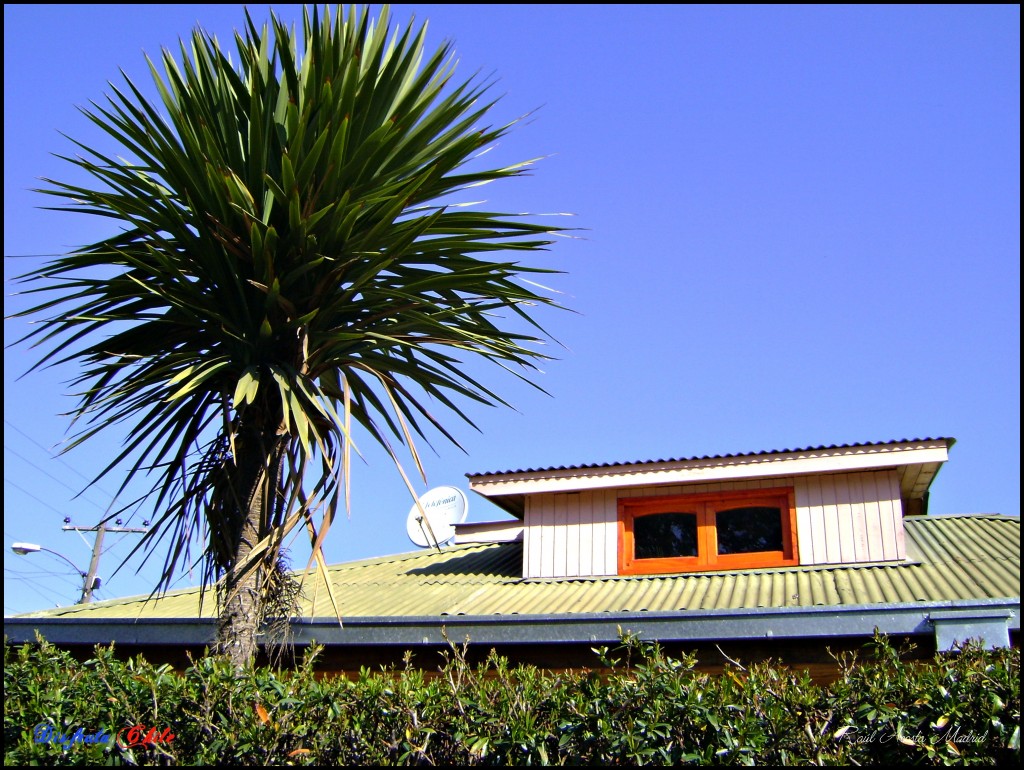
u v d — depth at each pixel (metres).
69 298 6.95
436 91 7.68
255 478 6.83
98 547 21.28
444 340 7.09
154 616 9.30
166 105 7.34
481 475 11.09
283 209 6.95
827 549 9.86
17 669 5.18
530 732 4.52
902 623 7.00
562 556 10.59
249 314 6.97
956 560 9.20
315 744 4.76
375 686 4.89
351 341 7.09
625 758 4.45
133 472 6.69
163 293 6.80
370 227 7.09
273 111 7.33
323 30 7.44
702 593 8.97
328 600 9.54
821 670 7.29
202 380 6.98
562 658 7.84
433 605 9.20
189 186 6.88
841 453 10.01
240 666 5.67
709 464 10.33
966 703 4.43
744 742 4.37
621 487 10.65
